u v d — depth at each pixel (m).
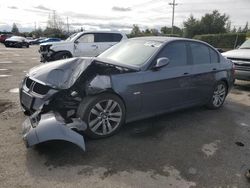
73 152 3.56
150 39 5.12
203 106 5.99
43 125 3.32
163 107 4.73
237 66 8.16
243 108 6.20
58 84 3.80
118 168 3.26
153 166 3.35
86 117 3.79
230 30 66.19
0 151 3.49
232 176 3.24
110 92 3.96
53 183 2.91
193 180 3.11
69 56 11.80
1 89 6.75
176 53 4.92
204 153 3.78
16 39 29.44
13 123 4.42
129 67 4.26
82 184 2.92
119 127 4.17
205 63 5.49
